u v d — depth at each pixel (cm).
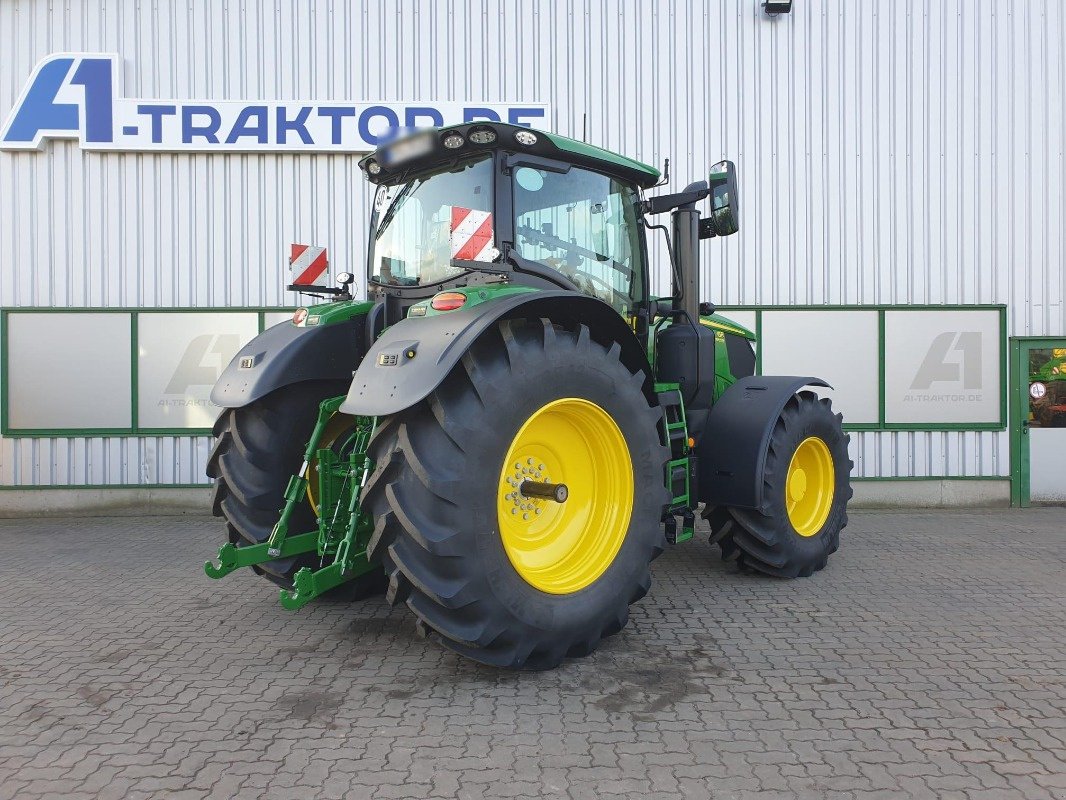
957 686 308
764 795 226
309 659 346
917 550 571
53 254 762
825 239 786
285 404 390
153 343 765
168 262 766
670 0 777
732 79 781
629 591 349
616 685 311
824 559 502
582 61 776
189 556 574
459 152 369
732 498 458
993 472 793
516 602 303
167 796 227
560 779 236
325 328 396
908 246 789
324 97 767
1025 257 791
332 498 378
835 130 784
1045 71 788
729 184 434
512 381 306
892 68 784
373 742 262
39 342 760
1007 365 789
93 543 624
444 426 289
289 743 262
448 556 286
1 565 543
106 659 347
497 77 773
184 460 767
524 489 333
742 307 783
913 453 791
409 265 399
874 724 273
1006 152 791
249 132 757
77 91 748
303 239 772
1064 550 570
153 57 760
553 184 387
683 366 454
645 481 359
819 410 500
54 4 755
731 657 343
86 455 763
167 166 765
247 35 762
